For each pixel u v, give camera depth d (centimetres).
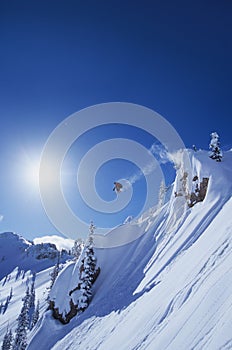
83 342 2872
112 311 3139
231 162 4572
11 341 7162
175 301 1705
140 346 1500
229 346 754
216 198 3766
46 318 4362
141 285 3253
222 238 2119
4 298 16312
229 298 1060
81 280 4356
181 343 1056
